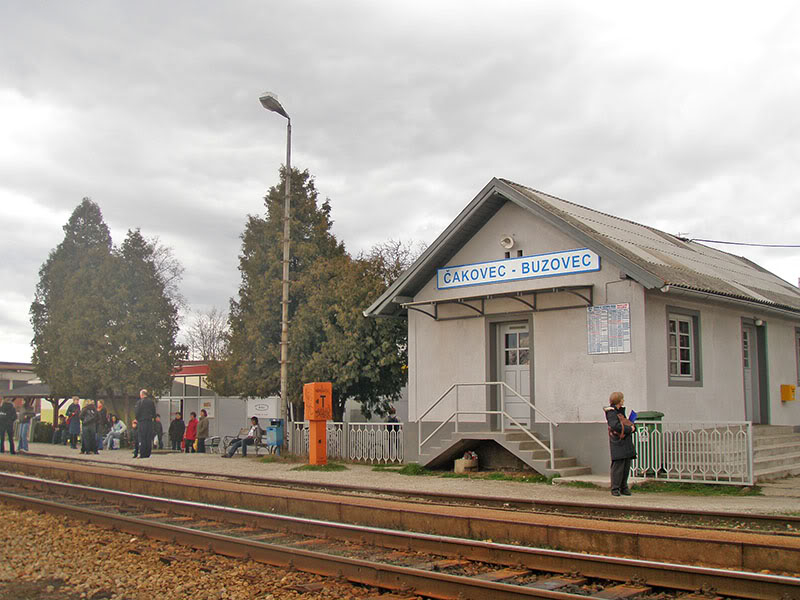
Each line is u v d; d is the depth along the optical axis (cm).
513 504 1310
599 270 1733
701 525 1038
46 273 3897
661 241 2289
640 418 1588
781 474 1595
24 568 909
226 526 1148
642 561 784
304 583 811
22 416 2725
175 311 3481
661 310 1719
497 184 1862
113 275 3325
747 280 2322
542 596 691
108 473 1745
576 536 927
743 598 715
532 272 1858
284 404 2369
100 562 929
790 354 2300
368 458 2175
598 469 1702
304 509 1248
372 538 988
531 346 1850
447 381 2012
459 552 906
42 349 3769
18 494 1530
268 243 2953
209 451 2861
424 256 2005
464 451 1892
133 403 3947
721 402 1891
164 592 797
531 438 1806
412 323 2105
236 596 771
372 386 2605
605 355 1711
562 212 1889
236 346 2878
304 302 2742
